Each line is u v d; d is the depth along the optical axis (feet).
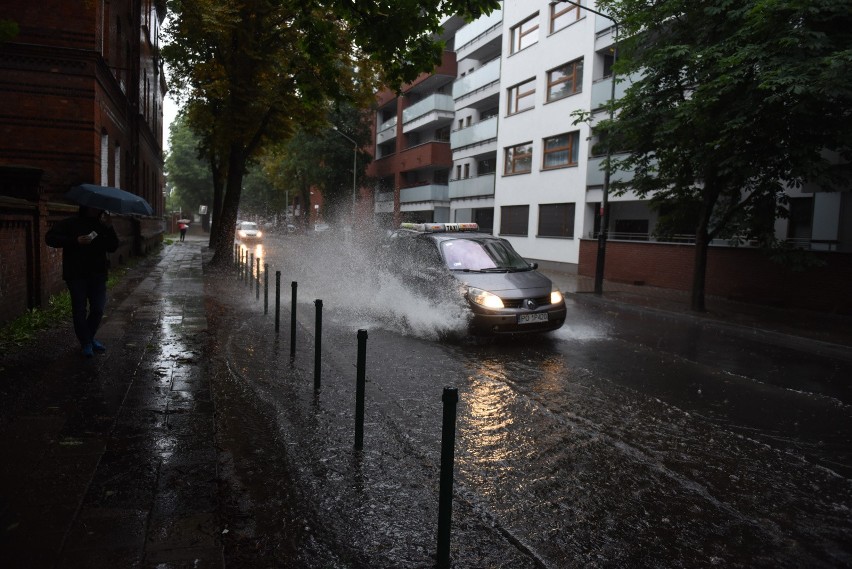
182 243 137.69
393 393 19.57
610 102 44.27
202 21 52.60
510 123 92.38
